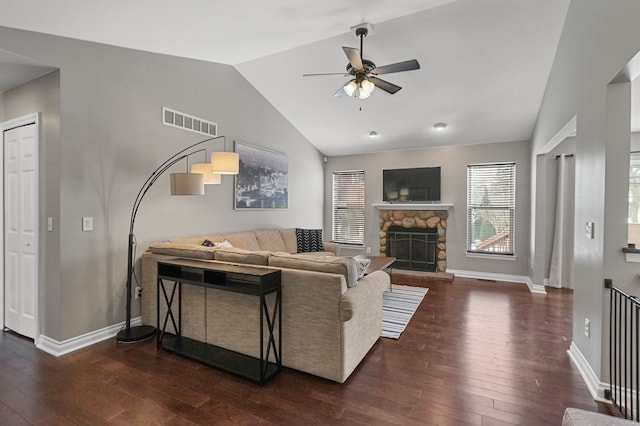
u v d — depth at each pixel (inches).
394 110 204.8
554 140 152.7
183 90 154.3
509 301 175.5
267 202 215.8
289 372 99.0
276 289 97.9
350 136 249.1
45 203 114.0
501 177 232.4
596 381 88.0
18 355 109.0
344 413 79.1
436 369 101.2
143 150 136.1
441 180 248.8
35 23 96.8
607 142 85.7
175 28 112.0
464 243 241.1
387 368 101.8
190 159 157.8
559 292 194.2
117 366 101.8
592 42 95.1
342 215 288.4
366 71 125.2
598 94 90.5
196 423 75.2
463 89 175.3
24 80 118.5
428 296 185.2
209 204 171.2
